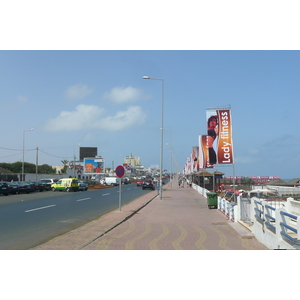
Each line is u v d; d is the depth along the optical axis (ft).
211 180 164.04
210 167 104.63
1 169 223.92
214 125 66.18
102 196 112.68
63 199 97.09
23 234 38.65
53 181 154.71
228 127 65.82
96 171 261.24
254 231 36.47
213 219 53.72
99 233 38.29
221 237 36.58
